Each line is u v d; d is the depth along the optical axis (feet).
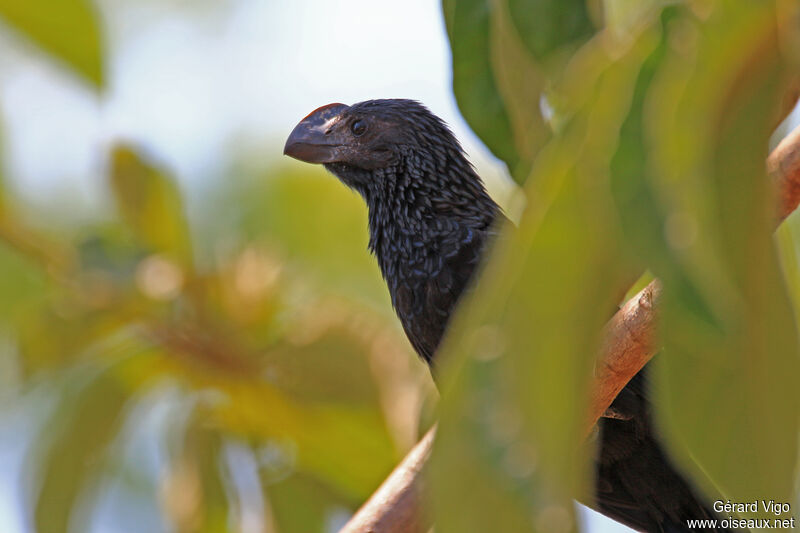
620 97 9.01
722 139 9.11
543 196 9.12
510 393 8.96
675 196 8.36
